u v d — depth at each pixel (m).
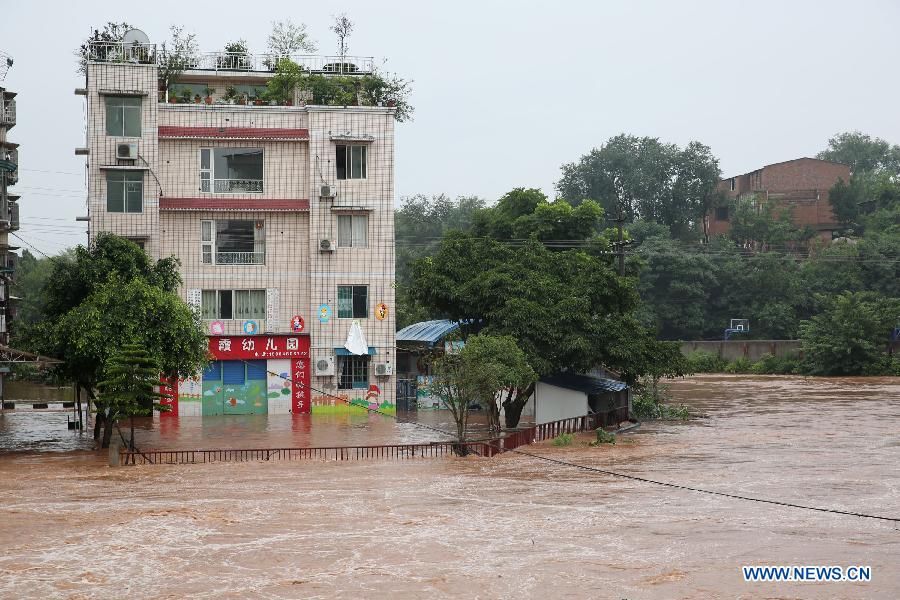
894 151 154.75
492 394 36.25
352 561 20.80
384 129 50.53
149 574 19.92
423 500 26.91
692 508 25.78
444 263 43.75
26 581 19.48
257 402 49.88
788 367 92.25
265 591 18.84
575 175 118.25
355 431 43.00
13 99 57.97
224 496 27.55
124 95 47.56
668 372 44.28
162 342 36.09
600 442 38.78
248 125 49.44
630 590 18.75
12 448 38.28
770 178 121.31
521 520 24.41
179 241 48.88
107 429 37.94
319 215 49.75
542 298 42.25
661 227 108.69
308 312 50.12
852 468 32.47
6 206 55.66
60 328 35.28
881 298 92.25
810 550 21.53
